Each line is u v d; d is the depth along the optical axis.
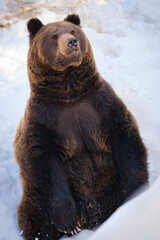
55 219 6.54
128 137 6.36
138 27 14.77
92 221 6.73
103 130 6.39
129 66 12.30
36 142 6.21
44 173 6.21
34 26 6.59
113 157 6.57
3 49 13.81
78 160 6.48
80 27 6.82
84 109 6.34
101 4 16.12
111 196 6.62
